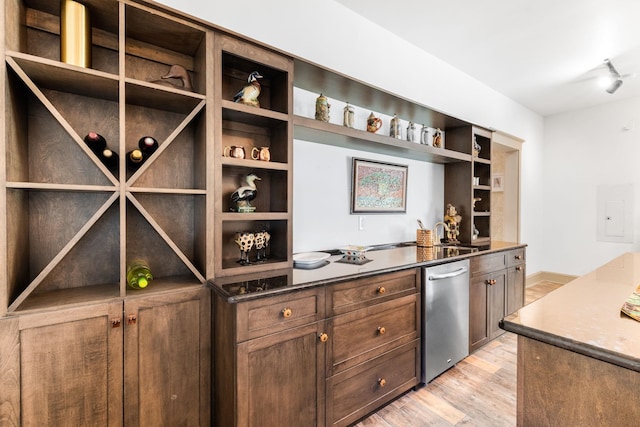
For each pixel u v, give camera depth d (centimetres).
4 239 108
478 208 352
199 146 159
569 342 88
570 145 471
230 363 132
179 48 162
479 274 260
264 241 178
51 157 135
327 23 224
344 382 165
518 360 102
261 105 191
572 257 470
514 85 378
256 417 133
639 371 75
